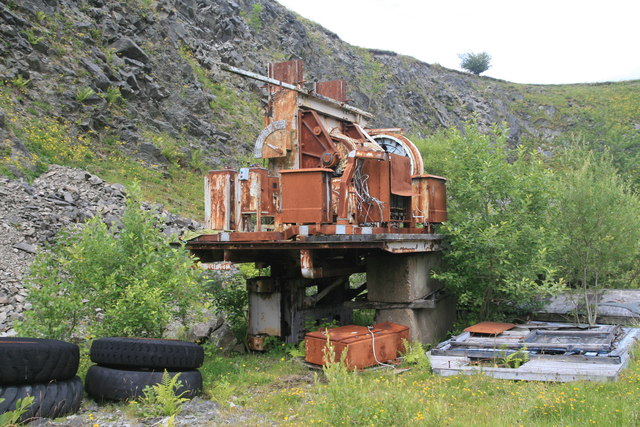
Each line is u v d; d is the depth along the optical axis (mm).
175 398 5617
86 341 7035
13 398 5098
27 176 14242
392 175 9102
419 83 51938
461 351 7336
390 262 8742
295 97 9203
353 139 9664
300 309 8891
